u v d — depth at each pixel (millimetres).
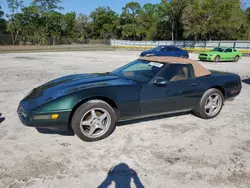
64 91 3246
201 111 4363
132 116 3670
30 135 3551
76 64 13414
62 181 2463
